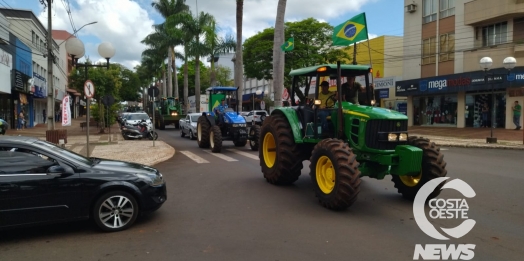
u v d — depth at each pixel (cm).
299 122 873
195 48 3597
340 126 756
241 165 1262
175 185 945
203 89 6600
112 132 2919
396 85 3123
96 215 587
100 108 2850
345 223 621
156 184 634
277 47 2053
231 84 6556
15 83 2688
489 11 2388
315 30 3469
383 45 3456
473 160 1343
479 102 2558
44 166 572
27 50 3067
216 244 534
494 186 887
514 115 2294
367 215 665
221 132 1719
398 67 3484
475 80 2420
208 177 1048
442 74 2798
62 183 570
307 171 1131
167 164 1298
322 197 707
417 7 2984
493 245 520
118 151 1586
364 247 515
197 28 3628
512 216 650
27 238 570
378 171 730
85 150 1627
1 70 2375
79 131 3017
